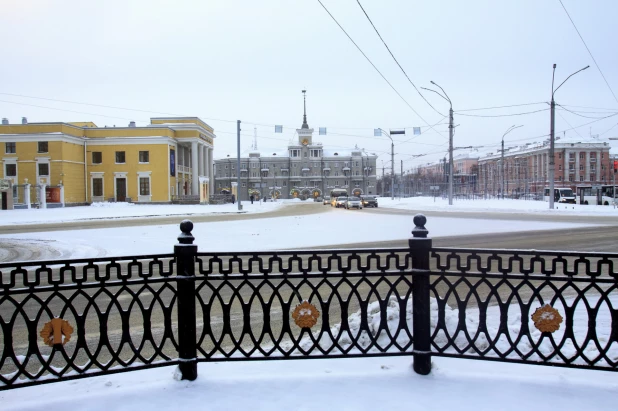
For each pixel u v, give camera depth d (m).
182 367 3.90
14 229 24.28
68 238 18.88
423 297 4.00
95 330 6.08
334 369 4.21
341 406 3.45
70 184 57.41
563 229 20.22
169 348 5.38
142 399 3.59
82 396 3.63
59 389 3.89
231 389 3.74
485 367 4.31
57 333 3.66
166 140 60.53
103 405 3.51
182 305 3.91
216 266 11.58
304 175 118.62
